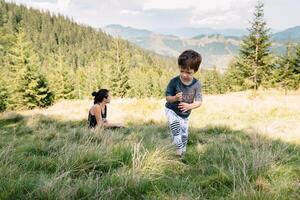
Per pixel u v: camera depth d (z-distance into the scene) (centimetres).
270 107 1502
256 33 4294
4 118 1529
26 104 4644
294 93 4512
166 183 362
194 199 303
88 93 9100
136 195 330
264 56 4322
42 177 358
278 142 643
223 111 1487
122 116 1377
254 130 787
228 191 335
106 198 299
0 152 438
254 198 292
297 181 357
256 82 4400
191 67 480
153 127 927
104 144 508
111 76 6431
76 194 303
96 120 844
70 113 1683
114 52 6538
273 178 376
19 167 406
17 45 4591
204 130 867
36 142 610
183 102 515
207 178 380
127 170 392
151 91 9719
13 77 4722
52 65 7856
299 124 960
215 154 486
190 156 514
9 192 305
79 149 447
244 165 369
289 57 5447
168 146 505
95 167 419
